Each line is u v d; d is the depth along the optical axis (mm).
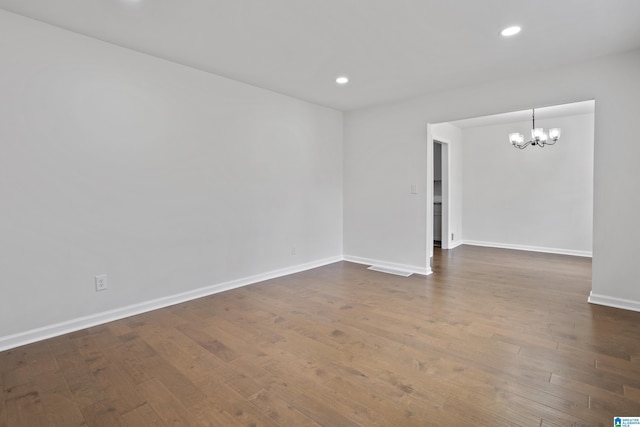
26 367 2195
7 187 2449
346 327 2809
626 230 3129
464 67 3426
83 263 2818
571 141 5797
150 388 1962
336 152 5266
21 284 2529
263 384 1998
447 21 2514
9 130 2439
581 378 2025
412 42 2854
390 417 1702
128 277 3082
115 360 2283
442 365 2193
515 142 5516
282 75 3668
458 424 1647
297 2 2262
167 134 3291
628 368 2131
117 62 2943
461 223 7062
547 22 2525
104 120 2885
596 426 1619
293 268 4633
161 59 3223
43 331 2631
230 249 3879
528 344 2473
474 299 3494
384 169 4879
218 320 2967
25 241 2537
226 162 3791
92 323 2871
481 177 6777
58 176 2668
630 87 3053
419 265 4594
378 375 2084
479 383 1987
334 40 2828
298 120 4609
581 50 3025
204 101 3564
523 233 6328
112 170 2949
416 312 3133
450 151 6406
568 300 3441
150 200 3197
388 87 4051
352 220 5312
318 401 1837
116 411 1762
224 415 1727
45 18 2490
